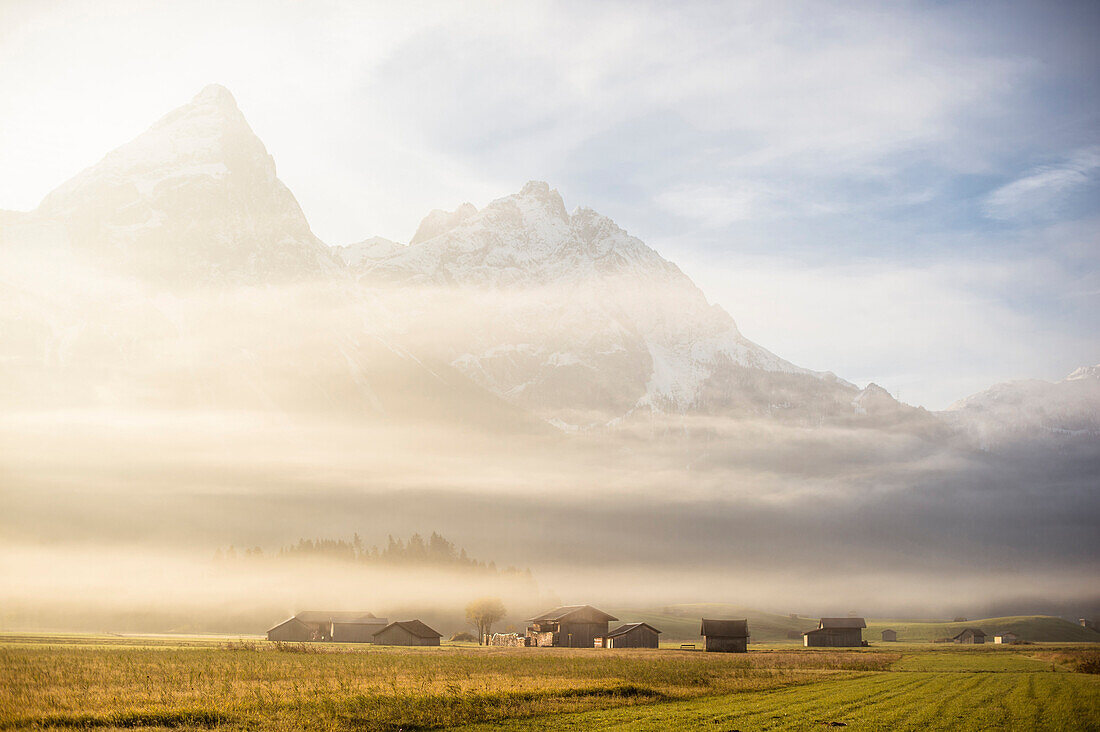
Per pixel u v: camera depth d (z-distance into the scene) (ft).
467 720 153.48
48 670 216.13
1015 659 409.49
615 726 146.51
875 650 563.07
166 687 185.57
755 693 207.00
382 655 349.41
